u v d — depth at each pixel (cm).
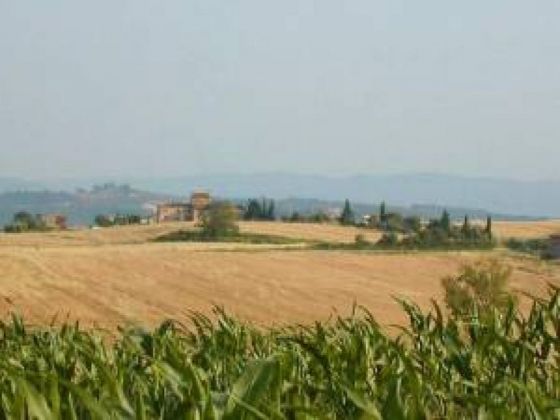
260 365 498
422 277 15388
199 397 570
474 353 906
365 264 15888
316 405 711
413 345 1019
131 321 1138
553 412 606
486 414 593
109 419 487
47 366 888
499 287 6425
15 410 549
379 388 718
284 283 13388
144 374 812
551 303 971
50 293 10862
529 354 882
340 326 1078
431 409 756
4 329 1262
